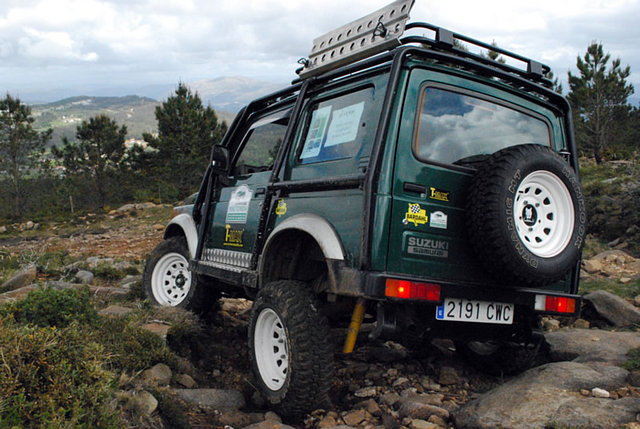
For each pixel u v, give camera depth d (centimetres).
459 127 375
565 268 349
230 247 505
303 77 458
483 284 356
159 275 643
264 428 338
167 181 4044
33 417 275
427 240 343
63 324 426
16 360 293
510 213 329
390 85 346
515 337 412
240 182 514
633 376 356
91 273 937
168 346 475
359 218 341
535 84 420
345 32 415
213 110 4312
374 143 338
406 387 425
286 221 402
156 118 4156
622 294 640
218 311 672
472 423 325
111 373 328
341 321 477
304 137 437
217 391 400
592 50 2650
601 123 2639
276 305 381
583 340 466
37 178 4444
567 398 328
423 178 346
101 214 3534
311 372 357
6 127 4062
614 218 978
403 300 321
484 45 396
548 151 352
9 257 1205
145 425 325
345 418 363
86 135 4181
